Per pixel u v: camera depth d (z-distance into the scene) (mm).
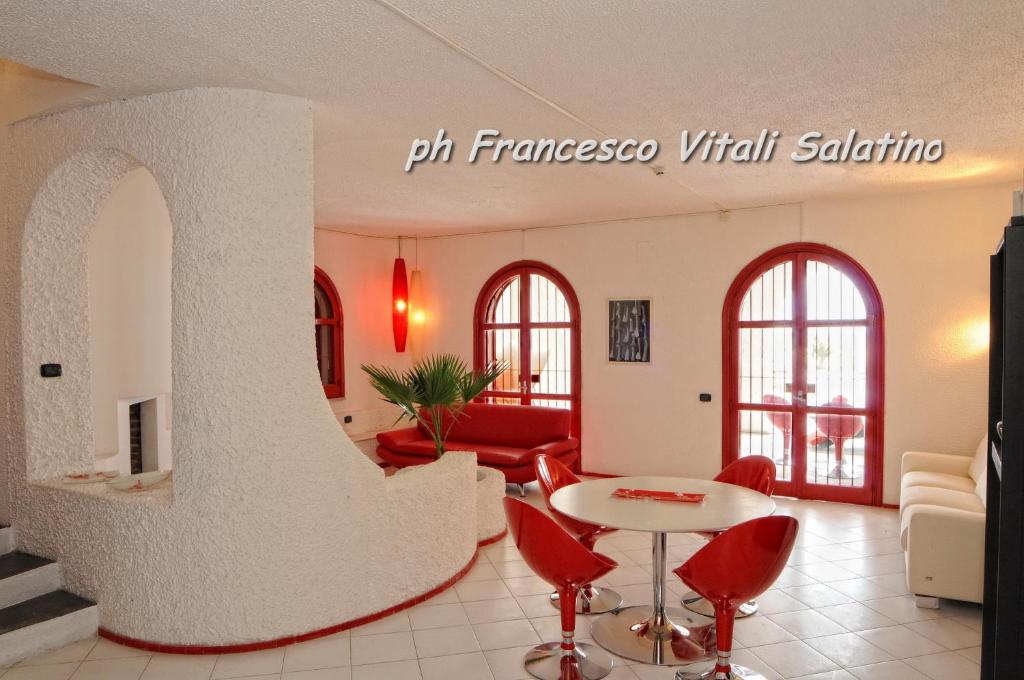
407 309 8477
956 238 5836
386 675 3219
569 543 3049
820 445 6480
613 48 2936
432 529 4172
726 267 6789
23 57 3023
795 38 2844
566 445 6957
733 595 2990
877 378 6168
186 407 3391
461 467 4480
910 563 4000
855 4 2545
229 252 3391
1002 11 2602
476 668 3293
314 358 3627
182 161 3400
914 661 3377
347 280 8094
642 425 7227
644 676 3258
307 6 2547
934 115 3852
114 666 3285
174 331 3420
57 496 3779
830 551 5016
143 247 5102
